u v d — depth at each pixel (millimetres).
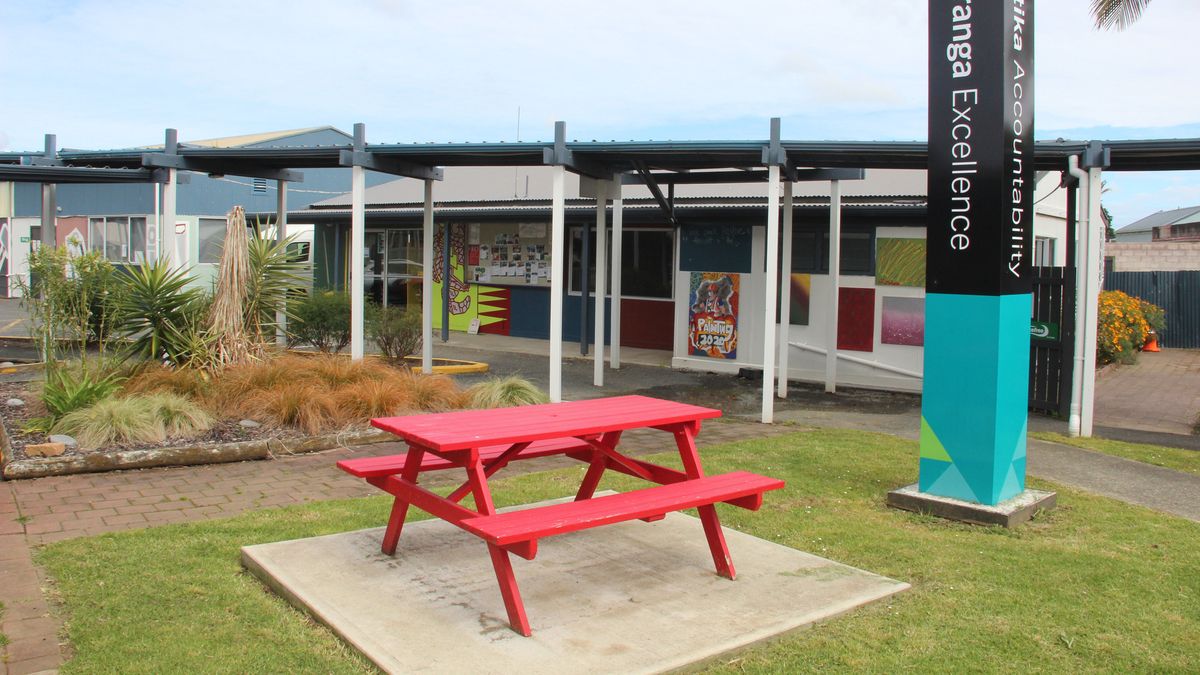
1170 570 5023
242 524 5473
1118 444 9406
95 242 25203
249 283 10109
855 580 4711
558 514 4156
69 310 8852
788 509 6195
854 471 7410
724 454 8047
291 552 4871
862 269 13359
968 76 5973
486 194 20203
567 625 4043
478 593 4410
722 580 4699
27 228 27578
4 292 28312
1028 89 6168
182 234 23688
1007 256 5961
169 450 7086
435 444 4121
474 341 18953
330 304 13516
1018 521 5934
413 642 3795
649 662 3660
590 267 18625
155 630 3879
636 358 16375
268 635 3879
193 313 9648
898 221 13055
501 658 3674
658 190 12594
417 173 12344
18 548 4926
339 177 27719
